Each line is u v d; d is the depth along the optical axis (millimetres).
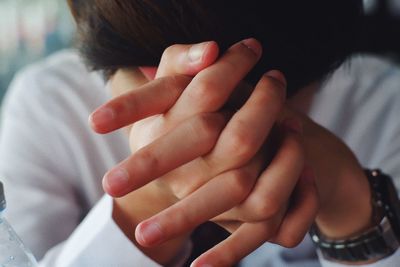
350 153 523
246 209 389
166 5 396
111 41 414
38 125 824
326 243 522
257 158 387
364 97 859
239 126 371
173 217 372
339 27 449
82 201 850
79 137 828
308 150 503
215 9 398
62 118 827
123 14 399
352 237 511
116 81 442
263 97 379
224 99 378
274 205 385
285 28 418
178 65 385
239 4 402
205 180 382
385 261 505
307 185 424
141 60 416
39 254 716
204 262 386
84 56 436
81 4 429
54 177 816
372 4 1029
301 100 497
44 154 818
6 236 396
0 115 1143
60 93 838
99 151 836
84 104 831
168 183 390
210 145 373
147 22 399
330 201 509
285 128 412
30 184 784
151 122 389
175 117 379
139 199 472
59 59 899
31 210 750
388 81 864
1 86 1277
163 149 368
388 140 854
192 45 386
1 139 852
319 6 428
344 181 509
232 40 406
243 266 632
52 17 1262
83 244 485
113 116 361
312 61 441
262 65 422
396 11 1034
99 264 471
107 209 484
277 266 650
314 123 520
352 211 512
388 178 526
